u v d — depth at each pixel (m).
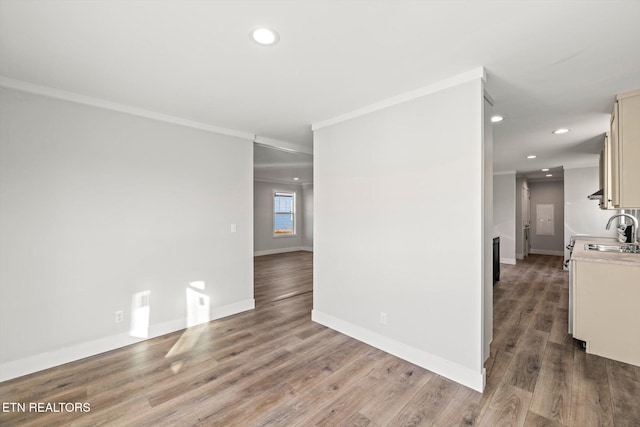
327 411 1.90
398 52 1.88
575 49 1.82
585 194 6.13
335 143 3.19
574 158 5.43
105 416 1.86
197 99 2.67
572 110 2.91
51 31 1.65
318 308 3.43
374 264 2.81
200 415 1.87
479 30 1.64
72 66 2.06
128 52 1.88
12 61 1.99
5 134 2.26
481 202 2.10
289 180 9.01
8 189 2.27
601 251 3.22
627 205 2.39
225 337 3.02
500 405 1.94
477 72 2.10
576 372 2.35
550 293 4.58
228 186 3.65
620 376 2.28
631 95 2.41
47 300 2.43
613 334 2.55
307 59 1.97
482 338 2.12
